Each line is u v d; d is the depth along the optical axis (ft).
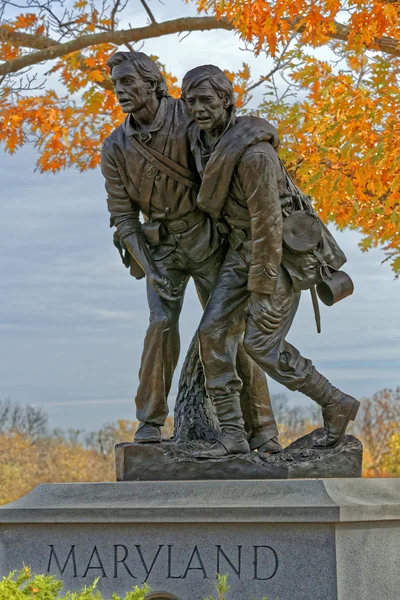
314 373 27.99
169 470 27.22
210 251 29.01
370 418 100.17
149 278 28.66
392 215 40.11
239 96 42.73
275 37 39.75
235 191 27.30
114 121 44.39
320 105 40.93
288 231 27.73
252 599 24.45
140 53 28.09
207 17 43.88
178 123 28.12
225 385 27.89
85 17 43.98
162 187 28.35
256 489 25.41
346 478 26.55
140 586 24.91
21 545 25.80
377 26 39.27
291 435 102.78
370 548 25.23
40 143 44.11
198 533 24.90
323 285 28.86
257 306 27.45
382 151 39.09
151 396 28.12
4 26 44.42
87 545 25.41
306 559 24.41
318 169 40.52
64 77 44.14
